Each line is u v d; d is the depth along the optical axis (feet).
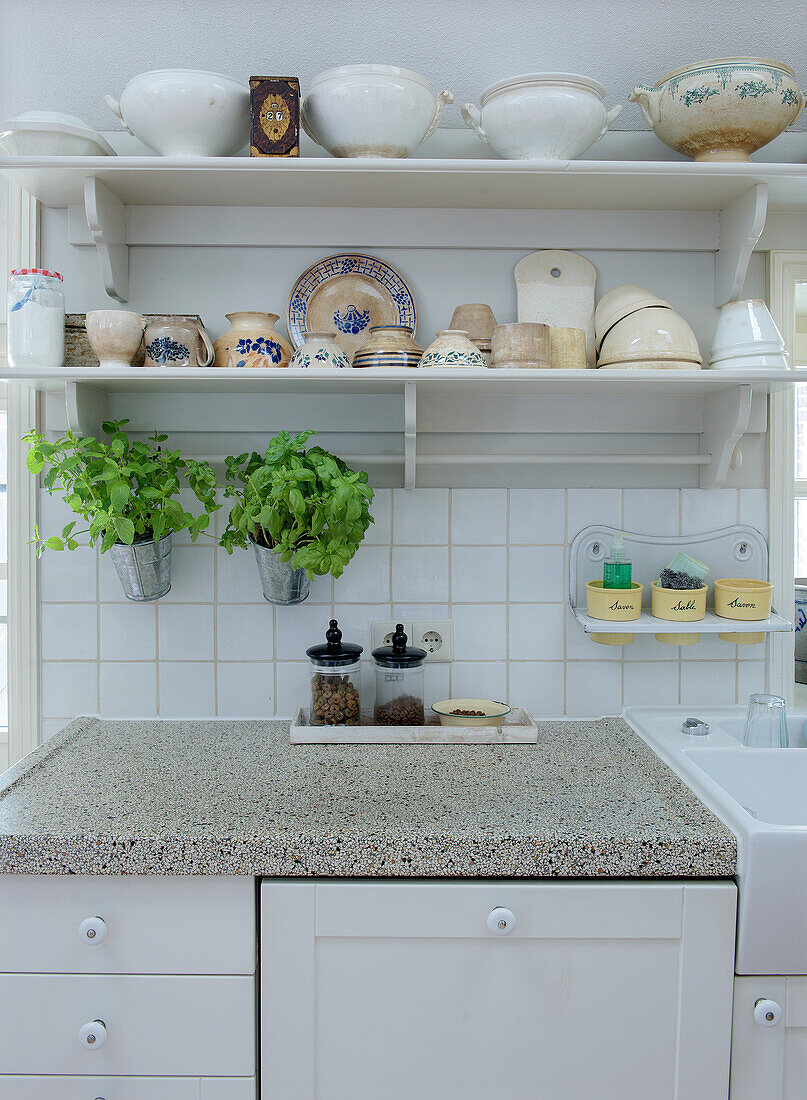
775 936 3.41
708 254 5.10
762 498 5.22
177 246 4.98
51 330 4.36
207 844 3.39
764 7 5.13
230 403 5.02
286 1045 3.50
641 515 5.18
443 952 3.48
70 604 5.09
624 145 5.07
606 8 5.11
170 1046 3.52
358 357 4.47
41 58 5.01
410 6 5.07
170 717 5.16
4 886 3.46
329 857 3.39
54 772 4.17
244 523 4.38
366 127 4.27
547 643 5.20
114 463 4.33
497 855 3.40
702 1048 3.51
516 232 4.98
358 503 4.22
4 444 5.85
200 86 4.22
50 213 4.96
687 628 4.68
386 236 4.96
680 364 4.49
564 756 4.44
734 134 4.46
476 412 5.08
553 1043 3.52
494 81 5.11
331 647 4.75
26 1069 3.53
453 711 4.97
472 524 5.14
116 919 3.48
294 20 5.05
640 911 3.45
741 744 4.52
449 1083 3.53
